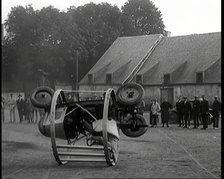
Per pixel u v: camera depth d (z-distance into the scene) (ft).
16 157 40.19
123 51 260.62
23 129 69.67
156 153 44.83
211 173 31.48
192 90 224.33
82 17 254.47
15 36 76.54
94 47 258.98
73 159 35.35
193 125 99.55
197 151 46.68
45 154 42.83
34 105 40.16
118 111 41.91
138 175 30.68
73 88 213.87
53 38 150.71
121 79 247.09
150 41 259.80
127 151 46.75
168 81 232.32
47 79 120.78
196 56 236.02
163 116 93.81
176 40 253.85
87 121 38.58
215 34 241.55
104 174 31.24
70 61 195.31
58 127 36.94
